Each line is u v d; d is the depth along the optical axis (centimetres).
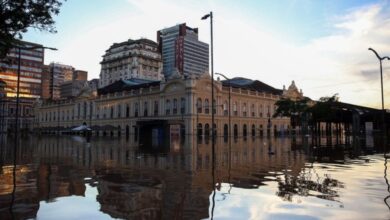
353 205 820
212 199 891
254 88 9250
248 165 1681
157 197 920
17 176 1324
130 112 8769
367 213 748
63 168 1583
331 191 995
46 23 1794
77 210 788
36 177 1296
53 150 2906
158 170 1488
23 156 2281
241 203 848
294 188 1046
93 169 1538
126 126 8825
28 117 13362
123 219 712
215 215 737
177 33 17012
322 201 865
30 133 11288
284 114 7444
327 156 2203
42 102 12988
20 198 918
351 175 1321
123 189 1038
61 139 6034
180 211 772
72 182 1175
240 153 2492
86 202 867
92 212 770
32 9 1719
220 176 1304
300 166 1638
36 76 13712
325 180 1198
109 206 823
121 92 9088
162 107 7831
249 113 8456
